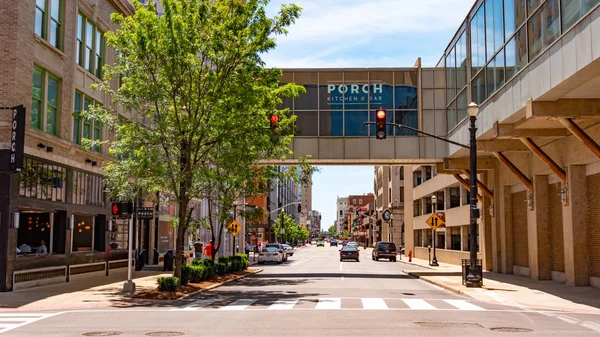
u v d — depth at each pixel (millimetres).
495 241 33750
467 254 43781
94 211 27234
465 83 30766
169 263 32344
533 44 20625
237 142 20156
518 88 22062
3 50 19875
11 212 19703
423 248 61500
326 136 35250
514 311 15641
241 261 34062
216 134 20109
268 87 21516
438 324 12539
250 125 20391
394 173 91000
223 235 58406
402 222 89250
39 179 21969
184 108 20312
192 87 20266
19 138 19219
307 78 35938
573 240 23219
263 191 25516
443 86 35375
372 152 35000
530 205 27797
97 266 27688
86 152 26016
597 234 22641
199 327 11867
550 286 23328
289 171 25875
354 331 11359
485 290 21594
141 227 36156
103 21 28641
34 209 21750
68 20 24500
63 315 14062
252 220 27062
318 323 12531
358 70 35750
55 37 23656
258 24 19969
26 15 20625
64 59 24094
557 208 26375
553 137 24344
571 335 11172
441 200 56031
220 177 21031
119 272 30750
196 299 18438
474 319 13594
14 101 19797
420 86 35344
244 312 14719
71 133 24609
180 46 19266
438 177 53000
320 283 26172
